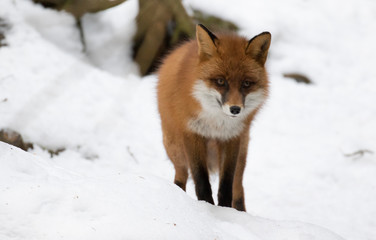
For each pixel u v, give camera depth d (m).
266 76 9.36
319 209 13.85
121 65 18.05
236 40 9.18
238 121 9.23
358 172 15.98
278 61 22.17
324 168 16.11
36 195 6.10
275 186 15.05
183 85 9.30
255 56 9.03
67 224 5.78
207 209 7.48
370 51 23.91
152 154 15.50
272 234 7.37
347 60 23.09
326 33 24.44
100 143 15.07
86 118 15.45
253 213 13.17
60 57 17.47
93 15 19.25
